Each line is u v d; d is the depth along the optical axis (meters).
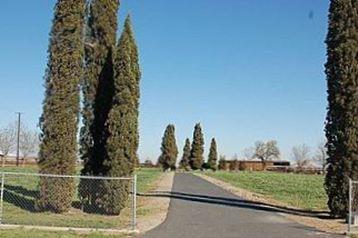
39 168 19.81
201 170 106.69
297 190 41.81
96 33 22.53
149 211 22.64
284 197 34.06
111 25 22.73
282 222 19.80
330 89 21.91
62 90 19.97
